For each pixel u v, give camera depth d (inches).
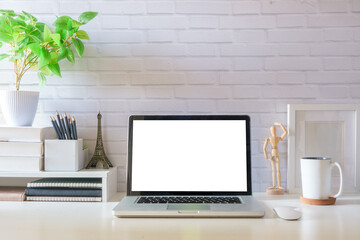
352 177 60.1
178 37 61.0
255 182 61.1
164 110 61.3
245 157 53.2
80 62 61.5
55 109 61.6
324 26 60.5
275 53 60.7
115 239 36.5
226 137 53.8
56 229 39.8
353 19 60.4
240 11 60.7
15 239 36.4
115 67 61.5
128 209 44.3
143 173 52.8
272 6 60.6
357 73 60.7
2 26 53.9
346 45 60.5
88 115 61.6
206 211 43.8
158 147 53.5
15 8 61.1
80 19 56.0
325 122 60.2
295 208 48.6
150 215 43.9
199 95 61.1
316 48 60.7
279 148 60.9
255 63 60.9
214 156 53.3
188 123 54.1
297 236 37.2
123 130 61.5
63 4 61.2
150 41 61.2
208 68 61.1
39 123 61.6
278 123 59.6
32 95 56.0
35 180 56.2
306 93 60.7
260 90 60.9
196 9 60.9
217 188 52.5
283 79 60.8
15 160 53.4
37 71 61.4
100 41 61.4
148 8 61.1
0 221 42.9
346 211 47.2
